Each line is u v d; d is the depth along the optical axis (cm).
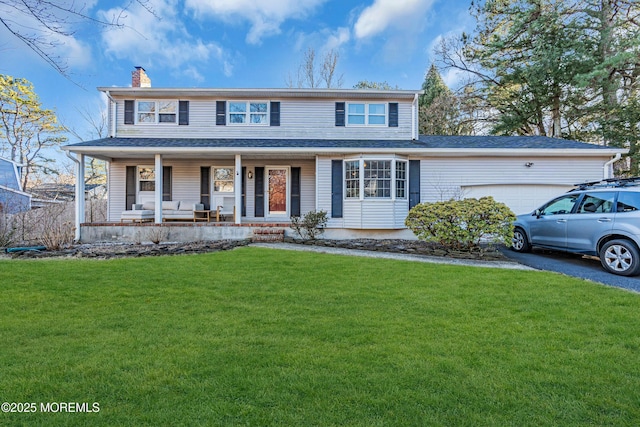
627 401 222
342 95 1296
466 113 2255
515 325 354
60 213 1237
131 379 246
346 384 241
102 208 1452
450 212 803
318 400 222
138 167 1346
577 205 703
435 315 385
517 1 1725
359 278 562
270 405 217
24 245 997
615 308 406
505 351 293
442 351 293
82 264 676
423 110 2445
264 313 393
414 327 349
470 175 1152
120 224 1097
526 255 813
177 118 1290
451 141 1241
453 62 2206
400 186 1113
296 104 1309
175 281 539
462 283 526
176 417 205
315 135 1305
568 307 411
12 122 2353
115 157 1269
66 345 303
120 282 531
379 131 1307
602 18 1631
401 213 1103
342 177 1127
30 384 239
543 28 1647
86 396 226
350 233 1119
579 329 343
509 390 234
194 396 226
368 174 1088
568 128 1933
